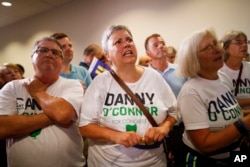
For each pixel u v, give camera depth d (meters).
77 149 1.41
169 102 1.27
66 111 1.26
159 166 1.21
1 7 5.30
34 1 5.10
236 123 1.09
